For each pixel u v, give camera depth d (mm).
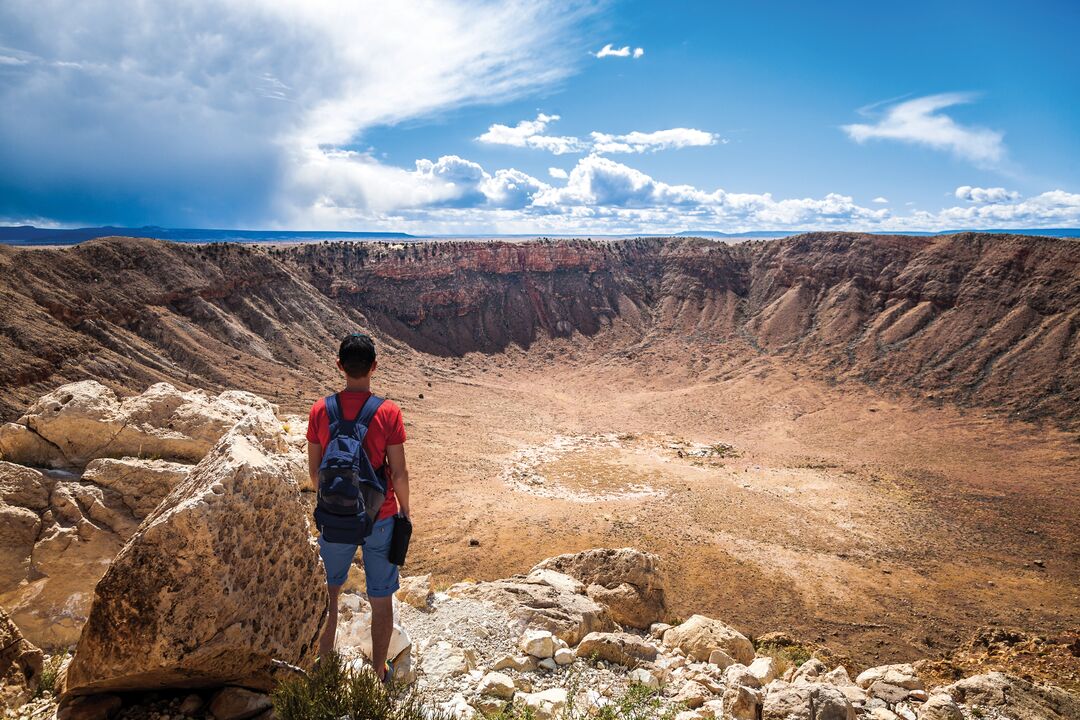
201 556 4391
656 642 11805
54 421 9641
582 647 8453
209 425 10797
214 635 4418
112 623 4293
